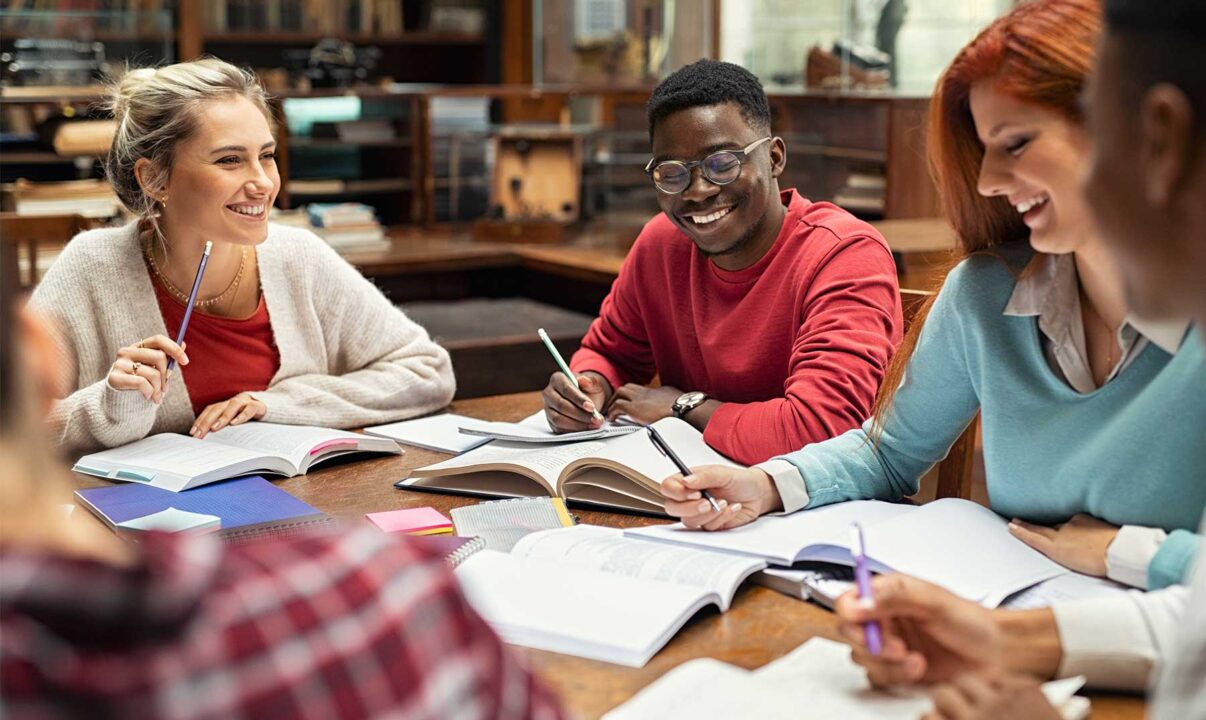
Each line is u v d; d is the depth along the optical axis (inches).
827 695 44.2
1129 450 53.5
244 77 86.7
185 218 85.0
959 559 54.2
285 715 24.5
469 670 27.3
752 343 83.4
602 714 44.9
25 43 201.3
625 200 193.8
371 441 79.9
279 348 90.3
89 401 80.1
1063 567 54.5
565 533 60.9
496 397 95.8
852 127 171.5
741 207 81.0
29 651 22.8
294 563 26.3
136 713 23.1
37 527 24.9
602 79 203.8
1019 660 45.0
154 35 215.3
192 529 64.6
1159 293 29.1
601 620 50.7
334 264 93.7
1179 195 27.5
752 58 184.9
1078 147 48.8
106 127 185.5
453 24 257.4
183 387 86.9
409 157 208.2
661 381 93.1
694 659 49.2
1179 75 26.8
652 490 66.4
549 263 174.6
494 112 259.8
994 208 57.8
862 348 76.1
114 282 86.7
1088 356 55.9
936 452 65.3
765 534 59.5
